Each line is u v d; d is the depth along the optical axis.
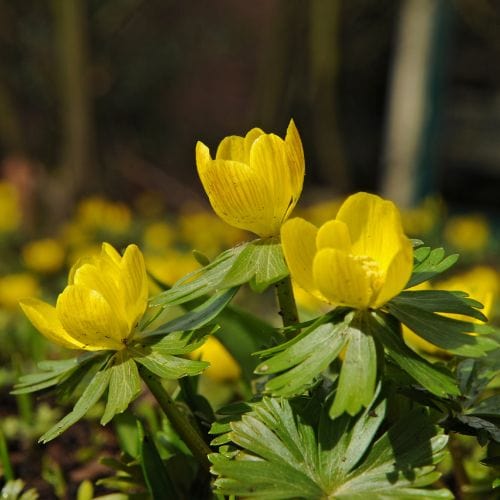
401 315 0.25
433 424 0.25
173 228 1.27
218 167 0.26
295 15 1.70
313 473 0.25
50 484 0.39
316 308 0.43
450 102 1.80
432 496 0.24
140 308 0.27
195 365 0.26
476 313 0.25
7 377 0.45
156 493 0.30
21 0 1.92
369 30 1.95
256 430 0.26
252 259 0.26
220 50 2.09
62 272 0.93
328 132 1.77
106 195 1.71
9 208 1.15
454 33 1.75
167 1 2.05
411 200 1.43
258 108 1.77
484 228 1.13
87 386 0.27
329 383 0.28
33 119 1.94
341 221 0.25
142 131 2.03
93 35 1.92
